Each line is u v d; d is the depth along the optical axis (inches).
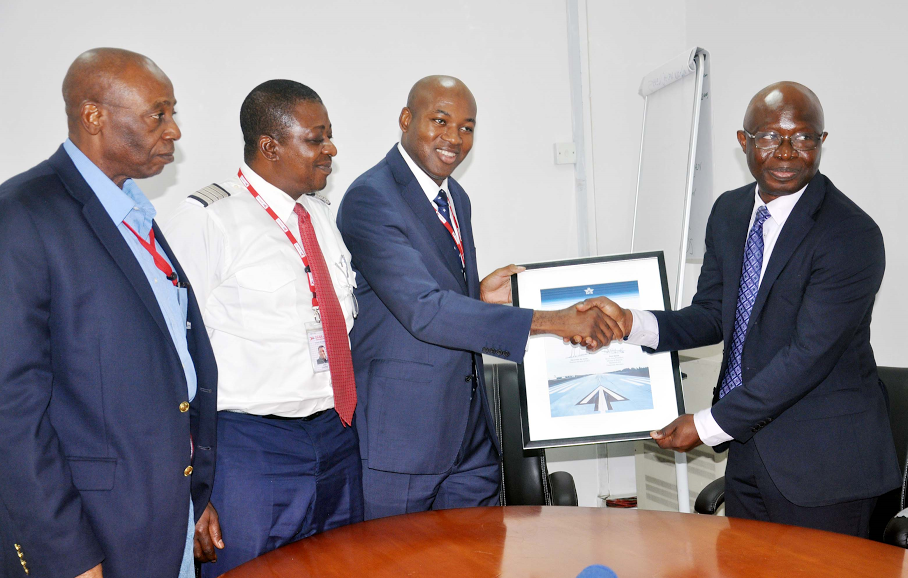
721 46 143.3
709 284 94.0
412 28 141.0
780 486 77.7
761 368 80.5
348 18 137.1
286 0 133.2
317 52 135.6
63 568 53.3
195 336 68.0
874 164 109.7
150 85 60.7
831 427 76.9
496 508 67.7
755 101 79.7
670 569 51.5
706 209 123.1
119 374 58.9
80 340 57.7
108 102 59.3
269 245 74.8
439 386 81.2
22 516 52.8
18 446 52.4
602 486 156.8
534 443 90.2
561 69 150.7
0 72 119.4
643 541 57.4
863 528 77.7
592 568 45.3
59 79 121.7
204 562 75.5
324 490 75.3
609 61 150.9
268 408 72.9
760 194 83.0
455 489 86.4
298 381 74.0
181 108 128.1
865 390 78.3
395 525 63.9
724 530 59.1
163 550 61.1
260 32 132.0
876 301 110.5
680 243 120.9
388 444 79.9
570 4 148.5
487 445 88.4
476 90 146.3
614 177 153.3
